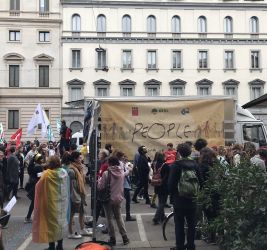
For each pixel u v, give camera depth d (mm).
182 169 8570
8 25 57219
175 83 58500
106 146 15609
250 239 6621
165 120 17594
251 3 59938
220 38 59438
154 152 17484
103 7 58000
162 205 12617
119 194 10141
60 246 9641
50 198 9078
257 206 6613
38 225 9062
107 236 11281
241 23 60031
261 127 20109
